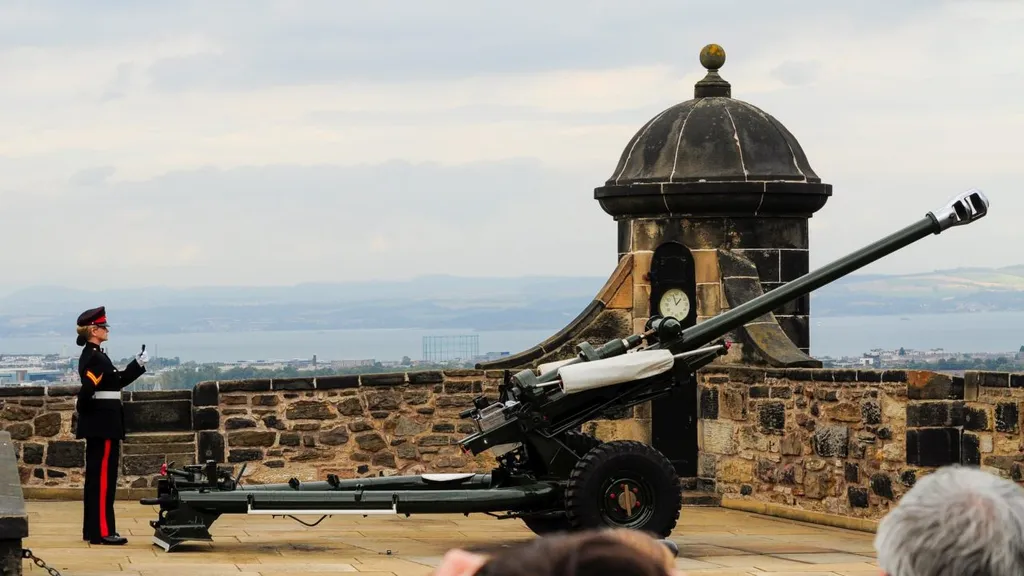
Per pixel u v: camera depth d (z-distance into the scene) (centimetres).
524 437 1276
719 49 1989
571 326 1880
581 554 228
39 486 1750
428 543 1405
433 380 1817
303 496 1266
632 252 1891
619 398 1298
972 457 1448
